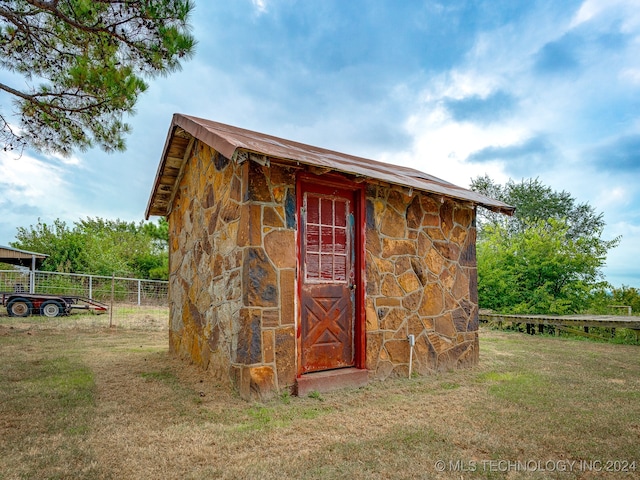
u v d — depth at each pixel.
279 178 3.82
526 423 3.06
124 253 19.42
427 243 5.05
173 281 5.98
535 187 21.58
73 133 6.47
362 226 4.41
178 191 5.98
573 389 4.08
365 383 4.19
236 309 3.70
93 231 20.97
